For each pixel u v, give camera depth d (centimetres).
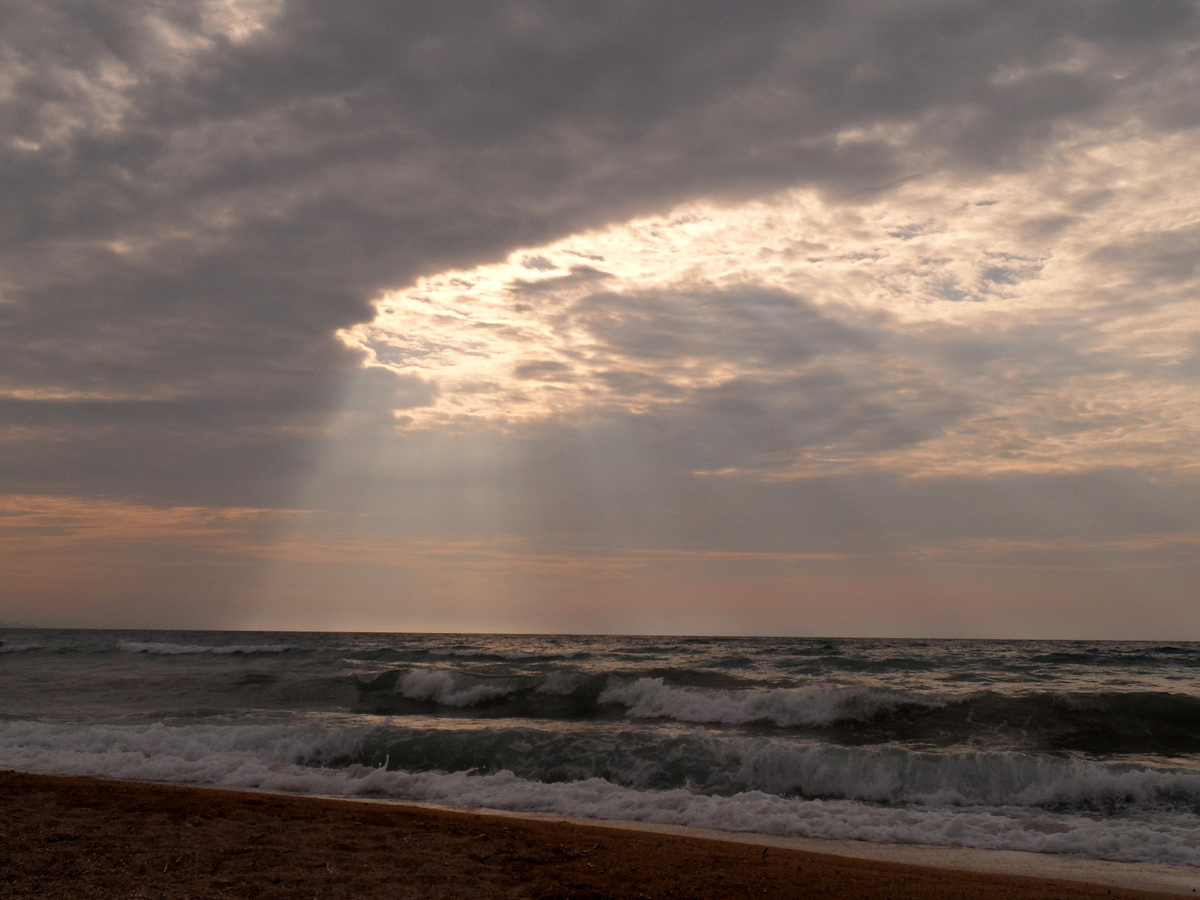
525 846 839
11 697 2409
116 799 959
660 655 4147
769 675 2892
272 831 838
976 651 5212
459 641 8006
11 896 595
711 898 699
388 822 920
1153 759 1622
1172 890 839
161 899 604
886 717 1973
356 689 2533
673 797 1247
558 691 2367
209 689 2550
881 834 1084
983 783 1323
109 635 9281
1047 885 805
